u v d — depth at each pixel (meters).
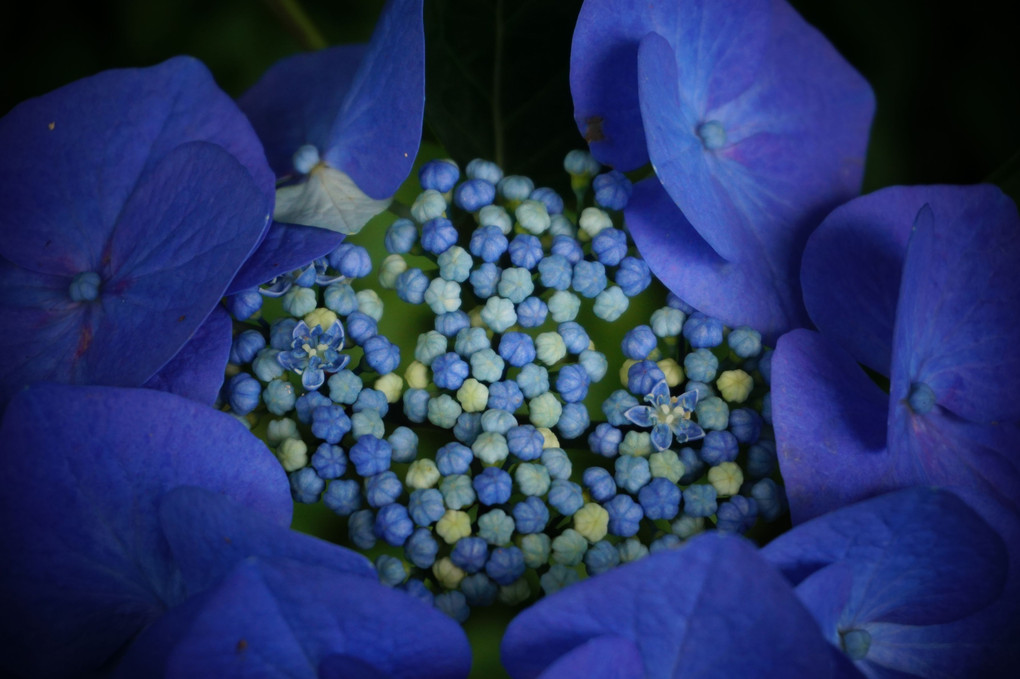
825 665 0.19
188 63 0.22
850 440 0.21
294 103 0.24
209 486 0.21
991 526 0.20
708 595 0.19
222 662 0.19
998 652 0.21
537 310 0.22
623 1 0.22
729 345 0.22
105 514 0.21
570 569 0.21
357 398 0.22
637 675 0.19
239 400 0.22
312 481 0.22
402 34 0.22
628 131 0.23
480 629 0.22
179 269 0.21
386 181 0.22
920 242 0.20
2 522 0.20
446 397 0.22
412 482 0.22
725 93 0.23
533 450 0.22
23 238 0.22
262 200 0.21
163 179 0.22
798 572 0.20
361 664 0.19
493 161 0.25
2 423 0.20
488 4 0.24
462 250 0.23
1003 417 0.22
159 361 0.21
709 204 0.22
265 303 0.24
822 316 0.22
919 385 0.22
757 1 0.23
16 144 0.22
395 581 0.21
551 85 0.24
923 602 0.20
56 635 0.21
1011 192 0.23
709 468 0.22
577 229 0.23
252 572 0.19
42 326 0.22
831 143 0.24
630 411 0.22
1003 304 0.22
